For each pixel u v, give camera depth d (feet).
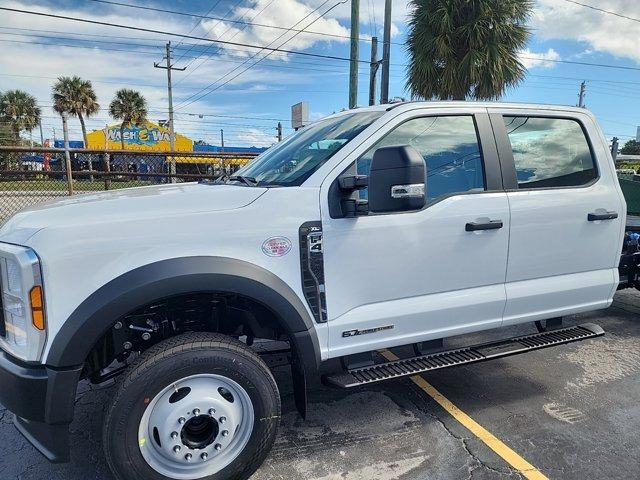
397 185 8.07
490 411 11.44
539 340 11.82
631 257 16.30
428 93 36.88
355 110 11.69
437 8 34.30
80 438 10.34
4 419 11.09
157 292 7.70
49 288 7.38
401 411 11.46
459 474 9.11
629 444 10.07
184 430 8.15
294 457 9.66
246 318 9.55
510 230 10.96
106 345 8.60
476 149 10.97
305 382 9.12
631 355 14.74
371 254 9.53
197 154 27.55
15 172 25.72
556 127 12.17
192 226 8.18
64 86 138.41
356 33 43.60
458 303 10.52
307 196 9.04
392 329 9.91
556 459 9.55
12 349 7.77
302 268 8.94
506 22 34.01
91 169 30.14
